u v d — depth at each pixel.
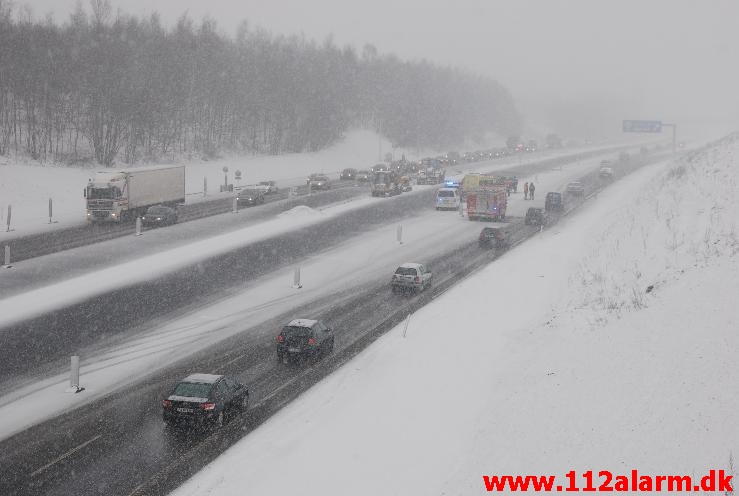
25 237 45.09
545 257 42.16
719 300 19.00
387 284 37.25
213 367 24.23
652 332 18.84
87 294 33.03
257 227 51.91
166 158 85.56
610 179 92.75
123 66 83.06
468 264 42.28
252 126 109.81
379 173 72.69
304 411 19.98
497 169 109.50
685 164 59.22
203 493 15.22
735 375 14.71
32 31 81.31
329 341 25.91
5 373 23.30
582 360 19.02
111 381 22.84
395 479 15.27
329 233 51.47
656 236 32.31
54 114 81.81
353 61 139.38
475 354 23.72
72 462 17.03
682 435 13.50
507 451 15.39
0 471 16.56
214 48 102.75
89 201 50.06
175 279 36.53
